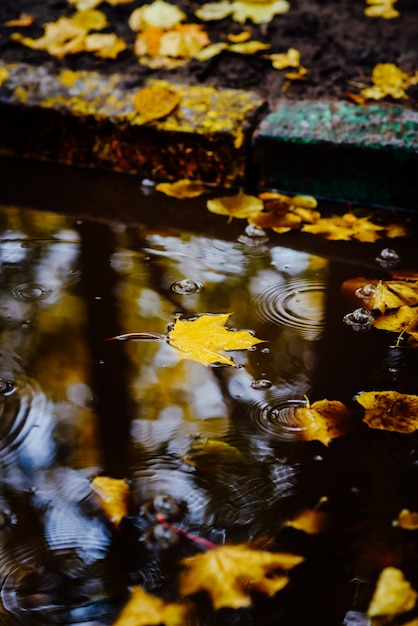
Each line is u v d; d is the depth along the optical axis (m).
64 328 1.38
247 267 1.49
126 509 1.17
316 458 1.22
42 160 1.79
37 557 1.13
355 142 1.61
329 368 1.32
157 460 1.22
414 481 1.20
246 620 1.09
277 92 1.73
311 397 1.28
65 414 1.27
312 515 1.17
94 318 1.39
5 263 1.50
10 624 1.08
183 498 1.18
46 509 1.17
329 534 1.15
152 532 1.15
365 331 1.38
